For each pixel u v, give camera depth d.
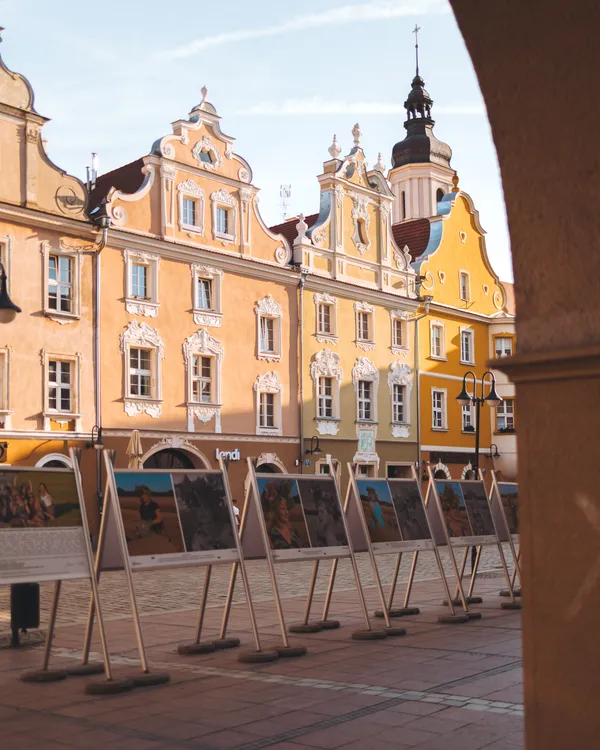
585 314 4.45
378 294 41.56
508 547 33.44
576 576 4.40
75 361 29.62
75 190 30.16
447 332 46.09
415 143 59.94
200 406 33.34
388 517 13.05
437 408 45.16
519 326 4.67
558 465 4.48
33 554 8.65
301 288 37.69
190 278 33.38
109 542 9.37
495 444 47.97
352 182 40.91
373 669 9.53
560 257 4.53
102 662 10.11
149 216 32.25
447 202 47.75
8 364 27.92
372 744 6.75
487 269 49.69
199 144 34.00
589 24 4.29
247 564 26.78
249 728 7.23
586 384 4.41
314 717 7.55
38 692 8.63
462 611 14.10
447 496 14.67
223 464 10.55
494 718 7.48
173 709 7.87
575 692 4.36
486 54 4.64
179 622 13.64
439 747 6.67
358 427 40.03
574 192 4.48
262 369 35.84
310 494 11.66
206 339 33.75
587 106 4.39
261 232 36.31
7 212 28.05
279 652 10.30
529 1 4.39
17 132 28.81
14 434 27.78
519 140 4.62
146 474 9.72
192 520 10.02
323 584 20.31
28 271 28.67
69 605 16.41
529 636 4.52
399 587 18.73
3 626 14.10
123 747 6.74
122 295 31.16
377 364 41.41
